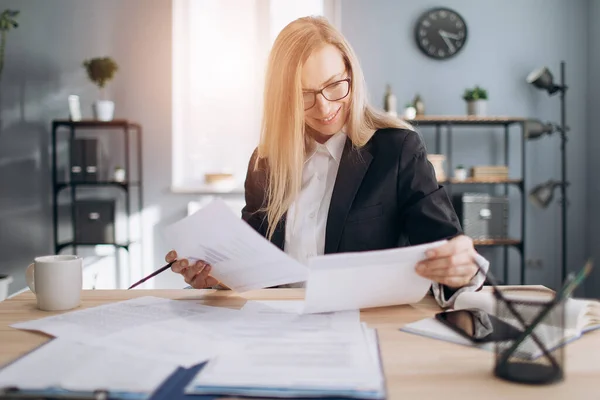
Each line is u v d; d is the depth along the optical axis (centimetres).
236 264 95
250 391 53
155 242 352
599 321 78
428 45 347
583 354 67
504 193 357
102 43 345
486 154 356
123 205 351
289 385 54
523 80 353
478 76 352
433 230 111
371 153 126
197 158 360
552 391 55
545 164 357
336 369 59
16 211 346
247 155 360
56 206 323
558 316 59
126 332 75
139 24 346
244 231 86
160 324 79
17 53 344
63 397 53
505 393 55
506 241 329
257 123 357
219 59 356
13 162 345
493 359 65
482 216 330
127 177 325
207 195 352
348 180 123
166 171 350
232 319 82
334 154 132
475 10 351
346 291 84
